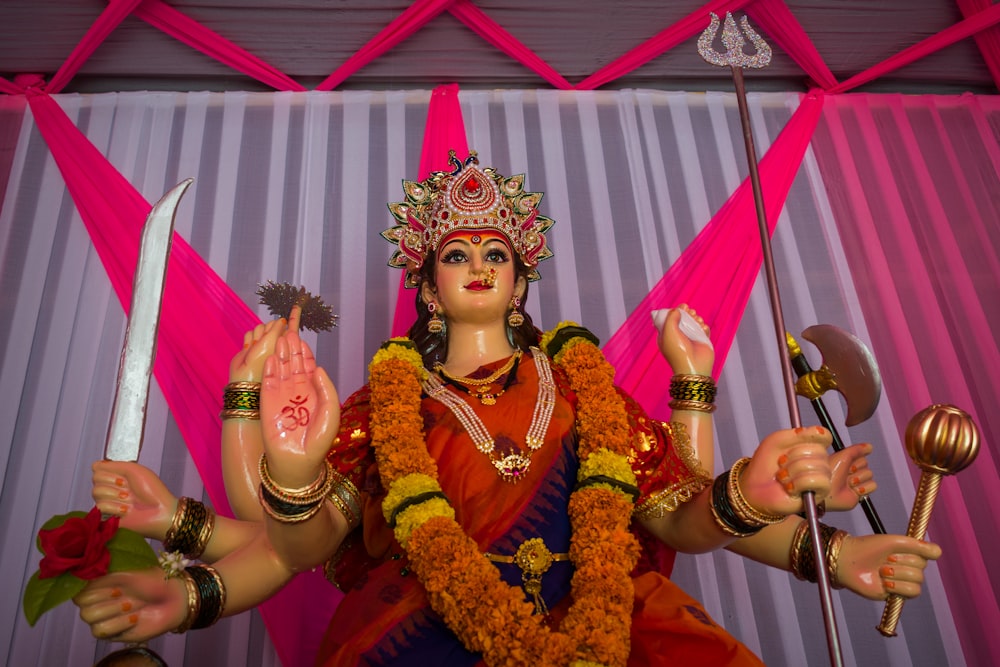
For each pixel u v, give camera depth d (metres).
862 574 1.69
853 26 3.53
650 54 3.47
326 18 3.35
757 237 3.22
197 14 3.31
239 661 2.51
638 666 1.63
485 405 1.88
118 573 1.41
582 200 3.35
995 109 3.69
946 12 3.53
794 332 3.14
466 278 2.08
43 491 2.72
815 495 1.64
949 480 2.90
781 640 2.66
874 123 3.60
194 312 2.82
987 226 3.45
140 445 1.66
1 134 3.28
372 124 3.45
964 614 2.72
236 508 1.83
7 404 2.83
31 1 3.21
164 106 3.42
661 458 1.86
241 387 1.92
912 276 3.28
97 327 2.97
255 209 3.23
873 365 1.91
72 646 2.48
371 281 3.11
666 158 3.48
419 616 1.64
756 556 1.85
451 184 2.20
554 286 3.15
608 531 1.69
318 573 2.49
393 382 1.90
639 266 3.22
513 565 1.68
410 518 1.66
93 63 3.41
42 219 3.15
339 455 1.83
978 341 3.18
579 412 1.89
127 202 3.14
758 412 3.01
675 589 1.80
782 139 3.48
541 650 1.50
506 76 3.55
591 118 3.52
